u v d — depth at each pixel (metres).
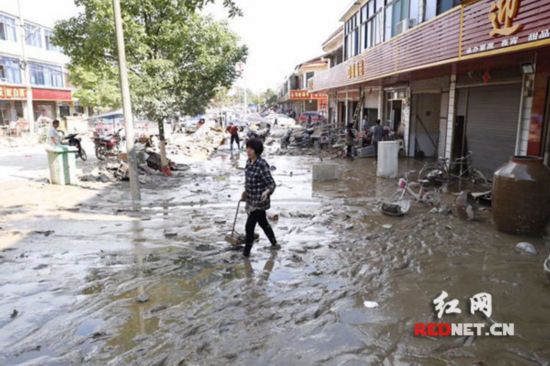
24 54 32.28
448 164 12.82
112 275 5.68
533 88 9.48
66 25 13.56
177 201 10.58
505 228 7.30
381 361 3.71
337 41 31.81
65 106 46.25
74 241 7.19
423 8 14.70
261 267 5.97
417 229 7.71
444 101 14.70
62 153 12.20
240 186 12.84
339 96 34.31
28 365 3.67
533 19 7.04
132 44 13.00
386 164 13.79
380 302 4.85
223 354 3.83
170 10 13.50
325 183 13.05
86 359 3.75
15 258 6.34
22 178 13.41
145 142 21.38
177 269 5.89
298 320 4.45
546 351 3.83
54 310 4.68
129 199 10.71
